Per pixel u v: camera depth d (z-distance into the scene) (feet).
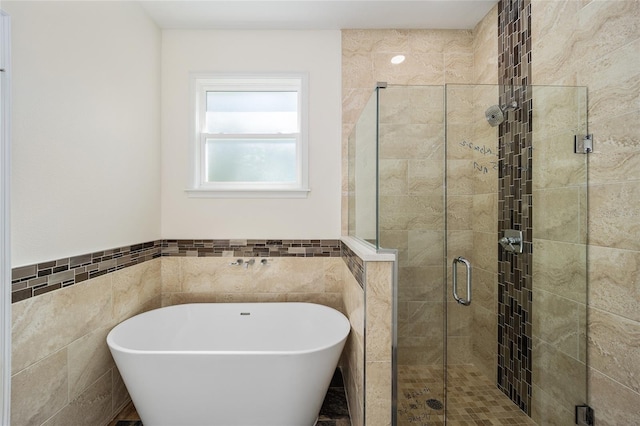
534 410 4.87
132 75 6.46
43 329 4.29
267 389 5.02
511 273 4.93
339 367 7.67
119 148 6.03
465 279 4.91
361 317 5.03
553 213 4.83
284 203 7.76
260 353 4.93
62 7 4.62
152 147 7.27
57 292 4.54
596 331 4.48
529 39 5.80
